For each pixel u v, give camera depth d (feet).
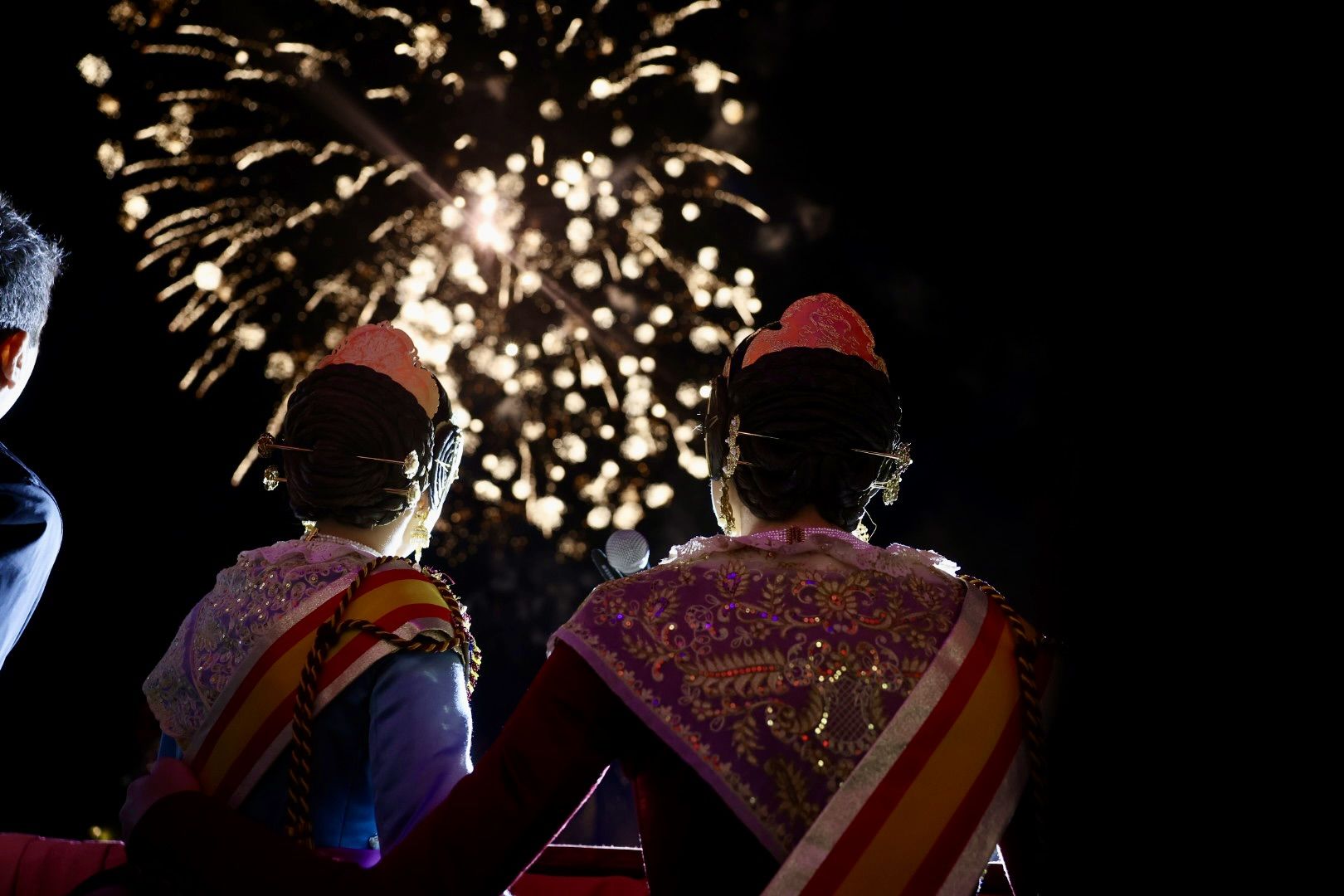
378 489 4.67
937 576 3.74
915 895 3.29
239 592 4.53
